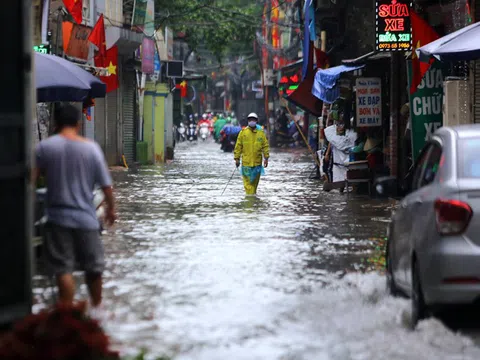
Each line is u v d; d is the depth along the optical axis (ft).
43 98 86.12
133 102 219.82
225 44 310.86
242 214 101.91
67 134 50.62
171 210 106.11
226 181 155.94
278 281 61.00
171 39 320.29
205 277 62.28
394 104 122.21
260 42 318.65
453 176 47.21
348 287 59.06
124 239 81.05
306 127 297.12
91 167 50.19
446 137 50.65
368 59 128.67
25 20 39.93
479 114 104.42
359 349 43.45
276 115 360.89
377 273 64.49
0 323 39.04
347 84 137.18
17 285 39.93
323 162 137.18
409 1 114.11
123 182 153.58
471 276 44.91
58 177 49.67
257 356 42.27
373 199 121.08
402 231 52.60
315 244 78.33
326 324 48.57
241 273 63.87
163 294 56.49
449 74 108.99
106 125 200.23
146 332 46.93
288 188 141.28
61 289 49.39
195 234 84.53
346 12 166.50
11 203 39.63
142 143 221.87
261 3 380.99
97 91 92.79
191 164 219.00
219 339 45.52
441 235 45.55
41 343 34.86
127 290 57.72
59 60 90.38
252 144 127.75
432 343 44.47
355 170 124.36
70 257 49.80
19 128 39.91
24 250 40.24
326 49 179.83
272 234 84.74
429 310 49.96
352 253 73.46
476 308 53.16
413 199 50.98
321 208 108.99
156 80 255.29
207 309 52.26
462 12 109.70
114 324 48.62
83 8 176.65
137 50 227.61
